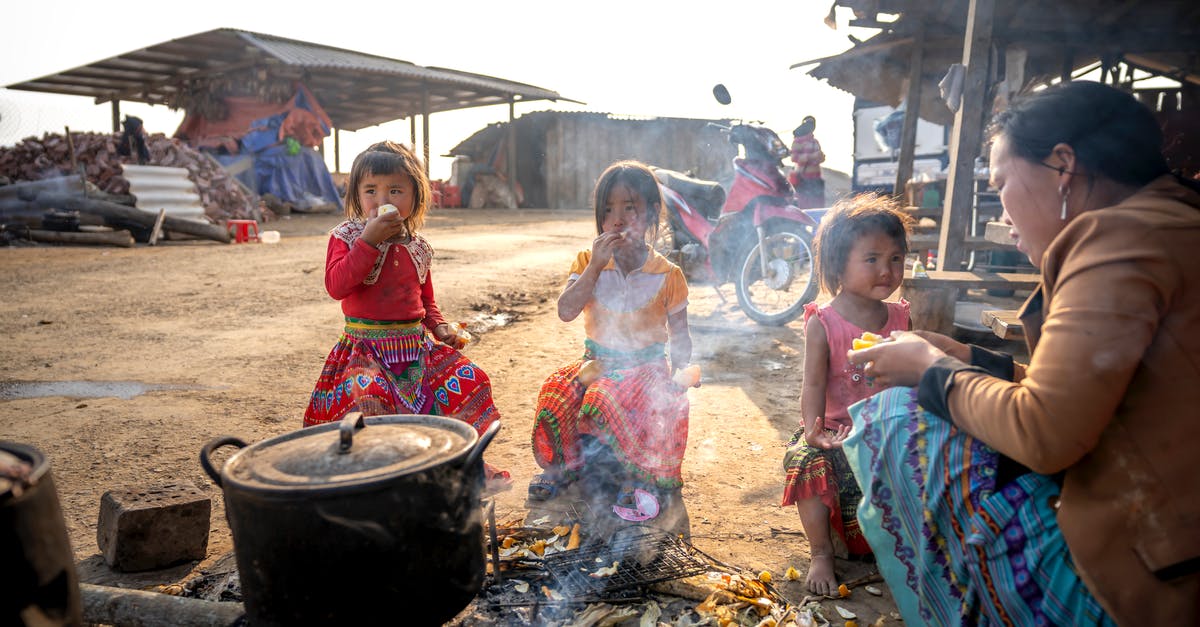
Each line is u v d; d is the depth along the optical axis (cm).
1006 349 517
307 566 149
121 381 457
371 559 150
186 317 653
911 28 813
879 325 245
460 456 162
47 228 1270
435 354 279
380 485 148
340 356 270
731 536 259
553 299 750
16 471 137
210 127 2117
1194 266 128
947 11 782
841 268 239
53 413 392
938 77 936
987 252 802
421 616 158
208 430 367
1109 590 140
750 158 601
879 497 181
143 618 180
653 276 289
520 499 287
